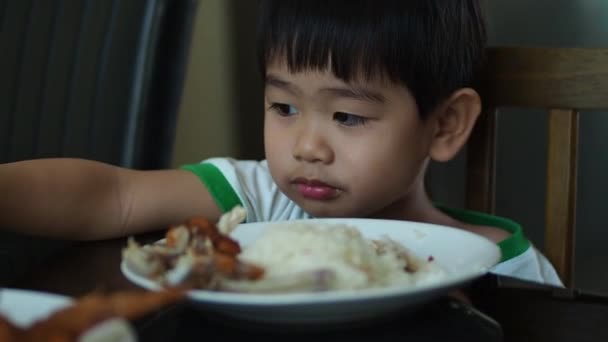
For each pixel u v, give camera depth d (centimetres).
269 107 107
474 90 115
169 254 60
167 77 150
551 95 114
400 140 105
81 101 148
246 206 110
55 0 141
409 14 102
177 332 59
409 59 103
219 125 202
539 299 72
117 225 93
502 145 166
